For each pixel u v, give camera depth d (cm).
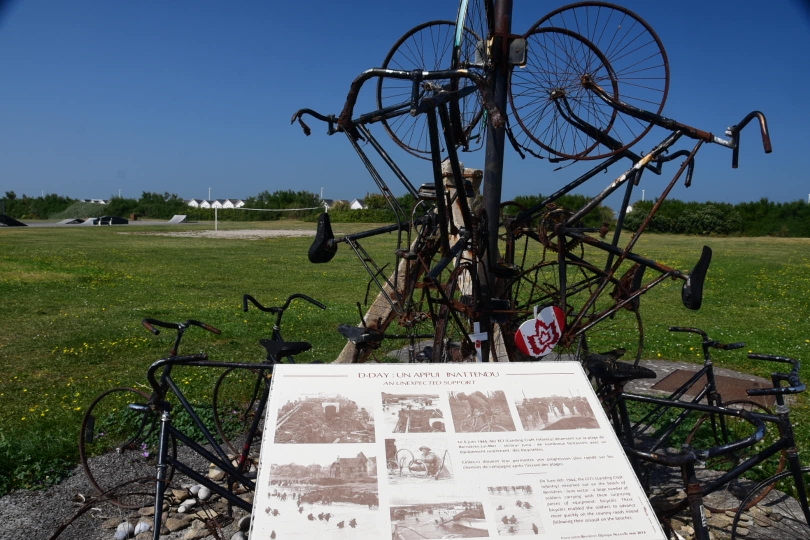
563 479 269
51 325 970
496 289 511
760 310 1240
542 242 491
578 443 281
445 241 439
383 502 254
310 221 5028
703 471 472
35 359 766
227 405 589
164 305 1212
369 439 272
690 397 621
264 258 2298
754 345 896
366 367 297
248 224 4769
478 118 504
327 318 1059
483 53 437
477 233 446
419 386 293
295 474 260
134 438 458
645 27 454
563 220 473
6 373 704
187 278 1700
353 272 1888
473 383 298
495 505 258
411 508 254
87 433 441
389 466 264
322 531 246
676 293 1446
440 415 283
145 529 384
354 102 404
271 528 245
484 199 447
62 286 1436
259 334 923
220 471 451
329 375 293
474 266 441
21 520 394
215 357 785
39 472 445
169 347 831
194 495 427
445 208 434
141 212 6128
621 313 1170
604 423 289
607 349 860
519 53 422
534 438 280
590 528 256
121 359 771
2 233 3469
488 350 445
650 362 800
